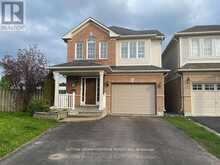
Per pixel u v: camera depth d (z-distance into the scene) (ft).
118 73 73.77
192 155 29.53
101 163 26.23
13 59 75.87
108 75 74.49
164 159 27.81
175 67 82.02
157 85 72.08
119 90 74.18
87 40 79.15
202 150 31.83
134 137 39.04
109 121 57.11
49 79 73.72
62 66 69.00
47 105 63.57
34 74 75.77
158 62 78.18
